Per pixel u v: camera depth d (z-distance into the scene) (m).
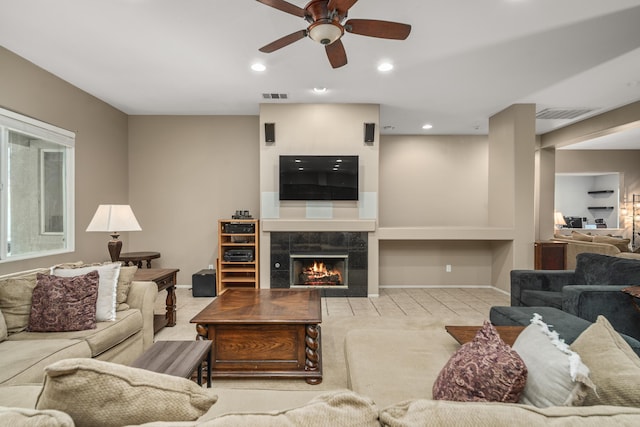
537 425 0.67
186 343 1.75
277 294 3.11
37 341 2.05
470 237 4.73
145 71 3.58
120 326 2.39
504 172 4.86
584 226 9.62
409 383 1.50
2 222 3.12
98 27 2.72
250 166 5.29
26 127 3.30
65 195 3.92
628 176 7.96
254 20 2.62
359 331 2.23
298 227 4.64
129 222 3.46
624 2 2.38
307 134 4.67
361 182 4.70
